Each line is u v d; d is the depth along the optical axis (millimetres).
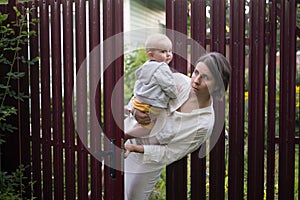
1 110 2865
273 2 2461
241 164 2580
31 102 2910
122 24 2537
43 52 2824
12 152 3000
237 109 2555
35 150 2947
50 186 2938
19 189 2988
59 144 2855
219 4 2508
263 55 2484
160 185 3701
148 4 7461
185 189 2680
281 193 2570
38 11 2816
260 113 2527
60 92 2805
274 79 2504
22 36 2854
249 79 2521
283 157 2549
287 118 2516
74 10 2701
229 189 2609
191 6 2539
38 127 2914
